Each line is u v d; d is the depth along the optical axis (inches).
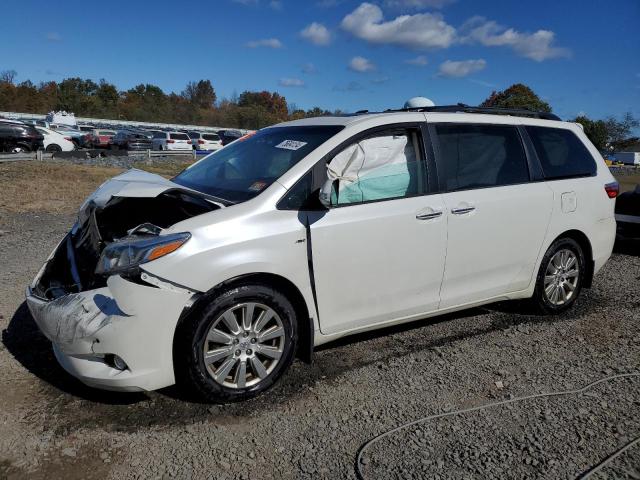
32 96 3002.0
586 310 203.9
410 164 157.8
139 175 158.7
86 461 110.1
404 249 152.6
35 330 172.7
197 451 114.0
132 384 122.6
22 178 618.5
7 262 259.1
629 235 314.2
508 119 183.9
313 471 108.1
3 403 130.1
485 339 174.6
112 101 3408.0
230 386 131.5
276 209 136.1
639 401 135.6
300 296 139.7
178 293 122.8
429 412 130.0
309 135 159.0
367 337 174.7
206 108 3897.6
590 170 201.8
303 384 142.9
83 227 153.7
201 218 129.0
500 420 126.7
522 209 176.4
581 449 115.4
